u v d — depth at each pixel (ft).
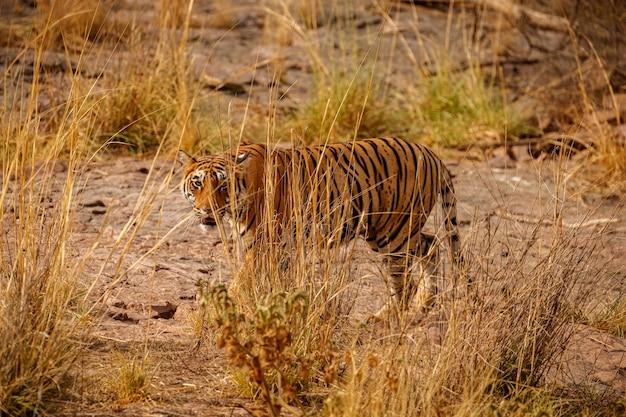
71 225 29.27
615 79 69.00
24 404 22.25
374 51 74.79
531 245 28.09
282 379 22.62
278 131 57.00
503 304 26.55
